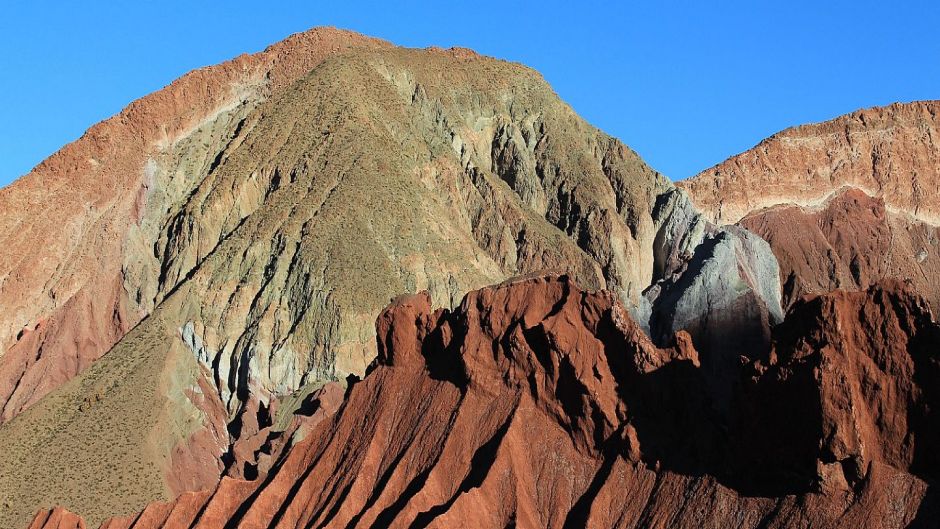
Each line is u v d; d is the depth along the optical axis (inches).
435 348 4621.1
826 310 3695.9
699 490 3786.9
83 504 6692.9
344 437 4665.4
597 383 4092.0
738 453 3782.0
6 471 6973.4
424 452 4343.0
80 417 7342.5
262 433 7007.9
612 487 3949.3
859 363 3634.4
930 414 3523.6
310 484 4581.7
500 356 4343.0
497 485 4089.6
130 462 6953.7
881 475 3516.2
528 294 4379.9
